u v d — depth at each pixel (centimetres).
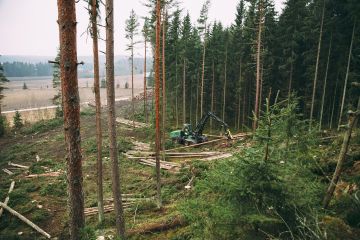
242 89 3775
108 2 944
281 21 3145
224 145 2650
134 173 2286
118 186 1076
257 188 617
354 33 2377
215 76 4066
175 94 4397
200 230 708
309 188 657
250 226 643
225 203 644
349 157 1184
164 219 1279
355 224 732
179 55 3869
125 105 6575
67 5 636
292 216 620
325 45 2661
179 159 2509
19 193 1950
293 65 3106
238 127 3778
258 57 2572
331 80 2869
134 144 3130
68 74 663
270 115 652
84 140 3525
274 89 3391
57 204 1836
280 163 675
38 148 3438
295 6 2966
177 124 4169
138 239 1186
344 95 2408
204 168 1931
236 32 3688
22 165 2869
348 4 2294
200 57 3959
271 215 610
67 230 1509
